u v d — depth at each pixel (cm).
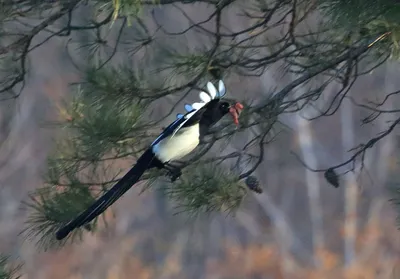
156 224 3028
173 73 1034
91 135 945
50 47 2942
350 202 2933
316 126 3272
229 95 1173
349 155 3006
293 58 1120
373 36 949
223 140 1073
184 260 3017
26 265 2784
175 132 901
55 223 964
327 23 936
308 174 3084
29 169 3091
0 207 2947
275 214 3061
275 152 3062
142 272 2902
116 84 983
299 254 3044
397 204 998
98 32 1042
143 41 1052
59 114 981
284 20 1138
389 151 2961
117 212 2920
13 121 3072
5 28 1067
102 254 2855
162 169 985
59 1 1037
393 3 825
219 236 3053
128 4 831
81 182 984
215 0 1141
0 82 1077
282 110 1035
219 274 2952
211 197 975
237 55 1077
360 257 2880
